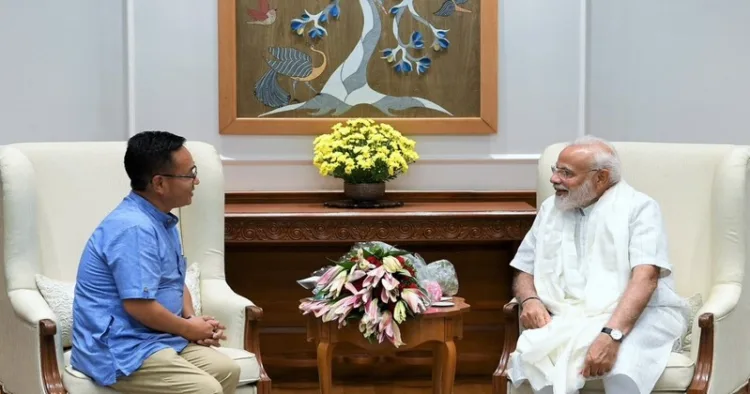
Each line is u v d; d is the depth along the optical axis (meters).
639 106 4.72
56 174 3.74
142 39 4.68
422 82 4.72
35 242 3.52
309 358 4.66
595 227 3.46
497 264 4.65
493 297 4.65
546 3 4.71
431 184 4.76
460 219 4.33
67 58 4.64
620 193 3.48
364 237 4.32
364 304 3.49
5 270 3.46
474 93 4.72
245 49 4.71
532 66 4.72
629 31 4.71
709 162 3.70
